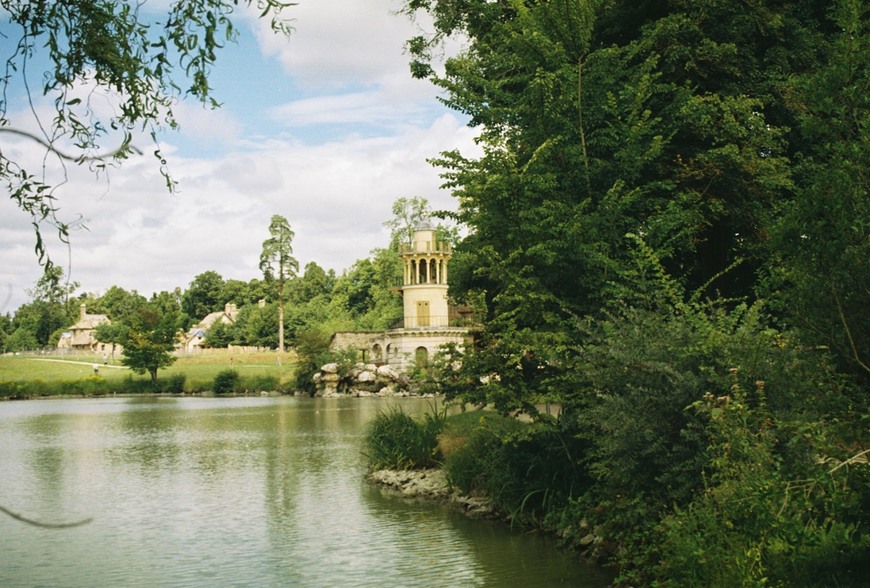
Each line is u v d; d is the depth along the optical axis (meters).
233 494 20.75
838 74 9.16
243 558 13.69
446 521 16.27
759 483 8.20
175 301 191.75
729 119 18.17
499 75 22.30
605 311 13.16
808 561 7.46
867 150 8.75
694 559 8.41
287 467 25.84
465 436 19.80
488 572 12.07
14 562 13.73
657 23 18.53
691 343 11.36
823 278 8.73
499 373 15.69
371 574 12.31
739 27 19.84
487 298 22.73
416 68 28.66
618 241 15.94
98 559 13.88
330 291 165.00
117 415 56.44
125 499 20.28
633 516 11.09
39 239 5.36
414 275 88.44
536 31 16.67
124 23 6.51
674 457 10.75
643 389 10.98
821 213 8.77
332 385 82.75
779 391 10.14
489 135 16.58
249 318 145.50
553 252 15.06
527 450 16.39
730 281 21.81
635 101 16.44
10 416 57.16
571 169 16.75
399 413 24.44
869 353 8.97
